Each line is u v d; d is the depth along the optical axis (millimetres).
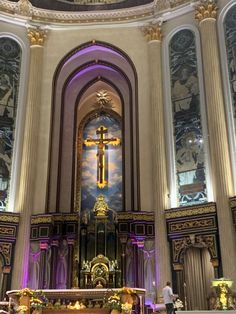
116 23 19031
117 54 18984
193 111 16609
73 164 18688
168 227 15242
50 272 15156
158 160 16203
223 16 17062
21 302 10672
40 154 17047
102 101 20500
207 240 14375
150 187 16219
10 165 16781
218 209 14344
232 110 15586
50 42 18969
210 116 15508
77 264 15945
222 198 14344
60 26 19109
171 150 16594
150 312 14227
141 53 18453
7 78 17875
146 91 17781
